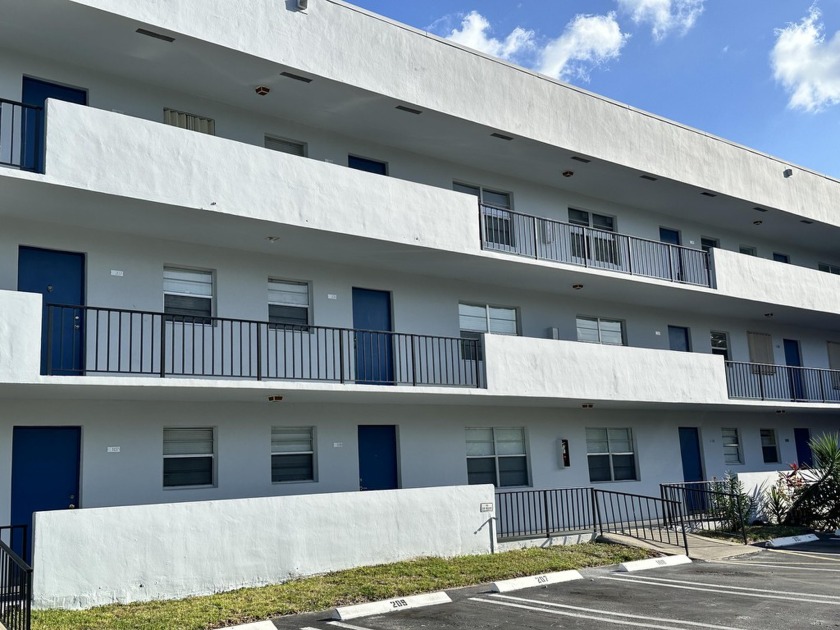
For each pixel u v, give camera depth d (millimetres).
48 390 13430
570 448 22172
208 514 13805
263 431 16953
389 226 17047
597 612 12188
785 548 19906
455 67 18859
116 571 12680
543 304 22547
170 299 16156
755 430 27906
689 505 24594
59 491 14438
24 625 10398
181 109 16781
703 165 24500
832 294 28297
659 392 21969
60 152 13148
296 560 14719
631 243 25156
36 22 14070
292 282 18031
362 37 17297
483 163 21516
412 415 19328
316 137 18781
